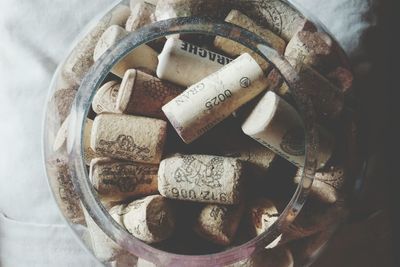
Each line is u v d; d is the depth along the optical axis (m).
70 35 0.43
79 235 0.32
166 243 0.29
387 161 0.42
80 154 0.27
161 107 0.29
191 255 0.27
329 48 0.30
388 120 0.45
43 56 0.43
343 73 0.31
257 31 0.30
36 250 0.42
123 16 0.32
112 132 0.29
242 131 0.29
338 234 0.39
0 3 0.43
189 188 0.28
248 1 0.30
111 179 0.29
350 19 0.40
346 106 0.31
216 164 0.28
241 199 0.28
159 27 0.26
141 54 0.30
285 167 0.29
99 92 0.30
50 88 0.34
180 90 0.30
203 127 0.28
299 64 0.29
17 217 0.43
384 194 0.40
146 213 0.28
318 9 0.40
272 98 0.27
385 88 0.41
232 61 0.29
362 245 0.40
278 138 0.27
